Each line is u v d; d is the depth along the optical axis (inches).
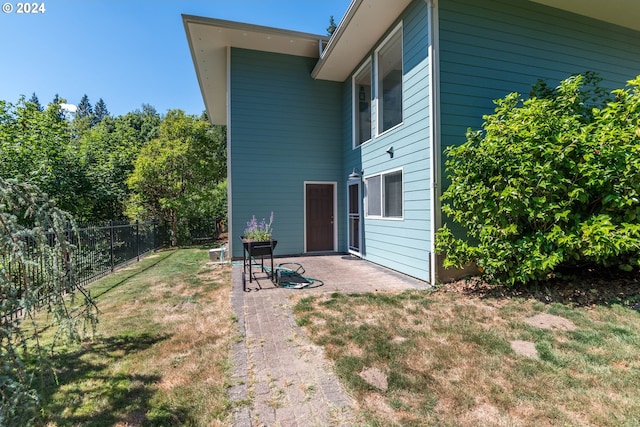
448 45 195.2
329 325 127.3
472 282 183.2
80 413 76.9
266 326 129.5
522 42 214.2
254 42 303.4
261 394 82.9
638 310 130.6
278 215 324.8
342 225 348.2
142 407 78.7
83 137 522.9
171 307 158.1
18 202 79.7
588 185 142.8
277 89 325.1
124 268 279.6
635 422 67.9
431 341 110.1
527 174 149.0
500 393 79.7
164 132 487.2
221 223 641.0
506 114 175.8
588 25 235.8
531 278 155.3
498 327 121.1
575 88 177.3
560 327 118.6
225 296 174.9
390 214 249.9
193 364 99.2
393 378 87.4
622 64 248.4
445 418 71.3
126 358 104.0
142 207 469.7
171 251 416.2
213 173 512.7
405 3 216.5
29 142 333.7
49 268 83.7
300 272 235.9
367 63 287.9
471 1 201.2
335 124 346.6
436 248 184.9
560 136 147.7
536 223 157.4
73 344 113.7
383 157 257.3
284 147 327.3
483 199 162.9
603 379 84.1
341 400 79.6
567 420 69.4
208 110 477.4
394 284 195.6
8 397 64.2
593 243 136.5
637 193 137.8
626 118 151.3
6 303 68.7
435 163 191.3
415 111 210.8
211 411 76.2
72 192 362.3
